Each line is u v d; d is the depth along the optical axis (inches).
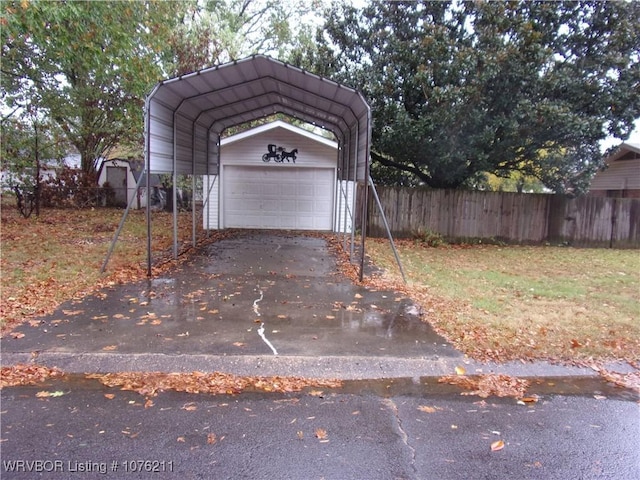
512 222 530.0
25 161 586.2
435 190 527.2
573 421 129.9
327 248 437.1
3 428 117.5
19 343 171.6
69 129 661.3
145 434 116.4
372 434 119.9
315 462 106.6
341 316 220.2
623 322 218.2
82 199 720.3
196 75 279.9
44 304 218.8
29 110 563.5
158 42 435.5
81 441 112.4
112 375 152.4
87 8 325.4
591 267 377.4
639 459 111.5
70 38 338.6
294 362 164.1
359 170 327.3
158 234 477.7
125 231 486.0
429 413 132.6
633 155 713.6
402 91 479.5
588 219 527.2
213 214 569.3
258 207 577.6
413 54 462.9
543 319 219.9
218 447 111.5
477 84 422.0
